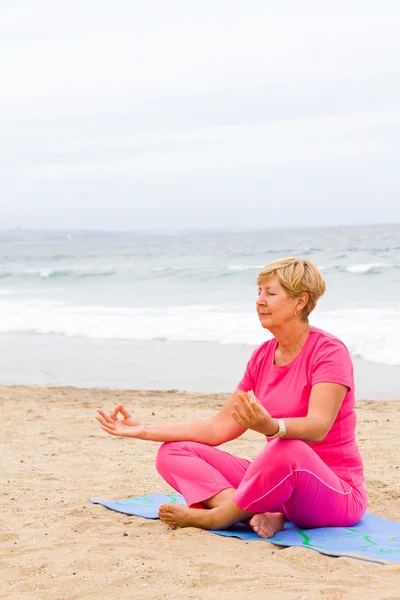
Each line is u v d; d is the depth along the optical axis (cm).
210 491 411
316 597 299
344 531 398
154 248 9138
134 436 419
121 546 383
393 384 1169
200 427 427
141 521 436
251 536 394
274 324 389
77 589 321
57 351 1633
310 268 386
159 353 1541
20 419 894
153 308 2319
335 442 395
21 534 414
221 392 1138
